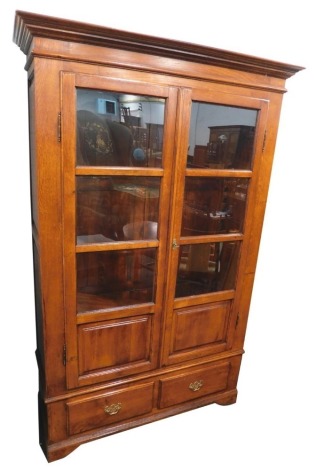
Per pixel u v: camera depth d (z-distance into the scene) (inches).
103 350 57.9
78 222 51.9
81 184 50.5
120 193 53.2
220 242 62.7
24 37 46.4
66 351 54.6
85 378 57.5
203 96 52.3
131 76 47.3
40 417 63.4
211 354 68.6
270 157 60.8
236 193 61.4
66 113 45.1
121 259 56.9
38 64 42.4
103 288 57.1
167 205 54.7
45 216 47.9
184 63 50.2
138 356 61.4
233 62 52.3
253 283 67.9
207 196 59.4
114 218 53.9
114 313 56.3
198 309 63.9
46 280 50.3
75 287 52.5
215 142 56.8
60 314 52.6
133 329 59.2
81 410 58.6
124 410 62.6
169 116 50.9
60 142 45.8
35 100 43.5
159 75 48.8
